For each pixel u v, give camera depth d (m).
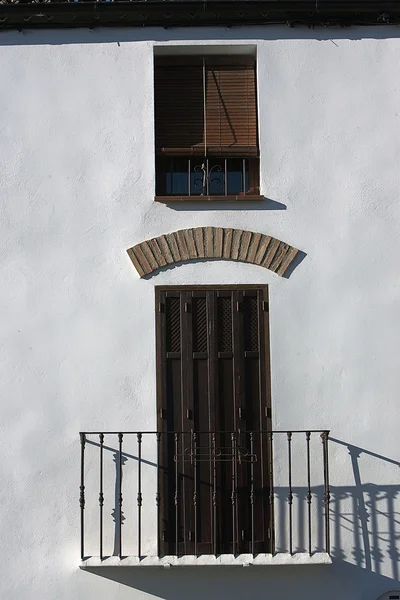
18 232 7.29
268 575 6.91
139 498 6.78
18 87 7.49
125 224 7.32
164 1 7.40
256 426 7.14
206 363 7.19
